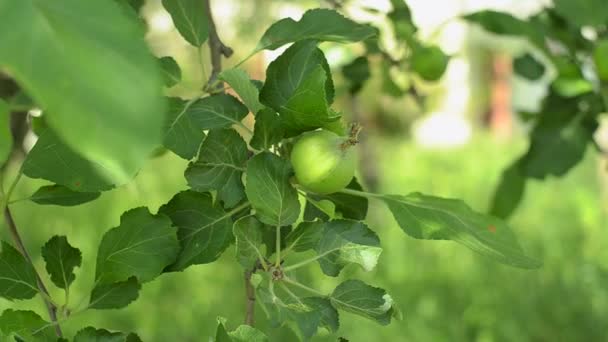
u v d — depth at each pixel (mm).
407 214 771
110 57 417
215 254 755
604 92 1105
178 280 2379
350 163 718
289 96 754
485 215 786
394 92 1170
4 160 554
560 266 2389
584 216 2842
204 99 761
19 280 753
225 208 752
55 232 2746
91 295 761
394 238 2646
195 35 792
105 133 400
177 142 738
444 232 767
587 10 1099
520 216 2891
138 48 427
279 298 718
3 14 408
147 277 745
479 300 2232
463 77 6047
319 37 788
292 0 2443
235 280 2426
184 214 756
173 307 2264
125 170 403
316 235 731
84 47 414
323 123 719
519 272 2348
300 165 719
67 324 2150
